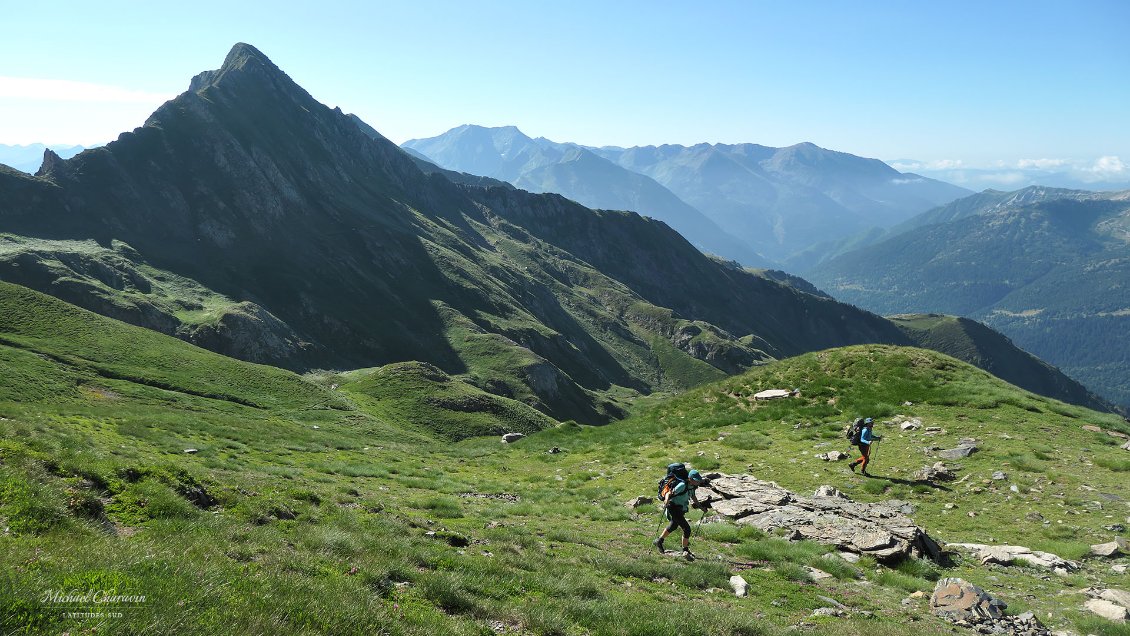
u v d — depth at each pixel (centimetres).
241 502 1405
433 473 3069
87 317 11338
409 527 1570
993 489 2238
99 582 725
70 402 6109
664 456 3133
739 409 3866
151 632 650
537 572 1287
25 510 936
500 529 1752
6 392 5788
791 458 2784
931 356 3956
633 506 2269
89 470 1213
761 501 2111
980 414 3097
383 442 6825
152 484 1263
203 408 7919
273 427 6562
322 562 1089
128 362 10019
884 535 1734
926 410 3250
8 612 617
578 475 2909
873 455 2711
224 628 688
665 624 1012
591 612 1055
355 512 1647
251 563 990
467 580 1131
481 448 4616
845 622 1166
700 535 1864
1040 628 1244
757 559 1641
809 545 1703
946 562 1694
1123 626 1228
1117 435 2858
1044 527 1917
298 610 795
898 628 1141
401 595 1016
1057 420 3005
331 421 9544
